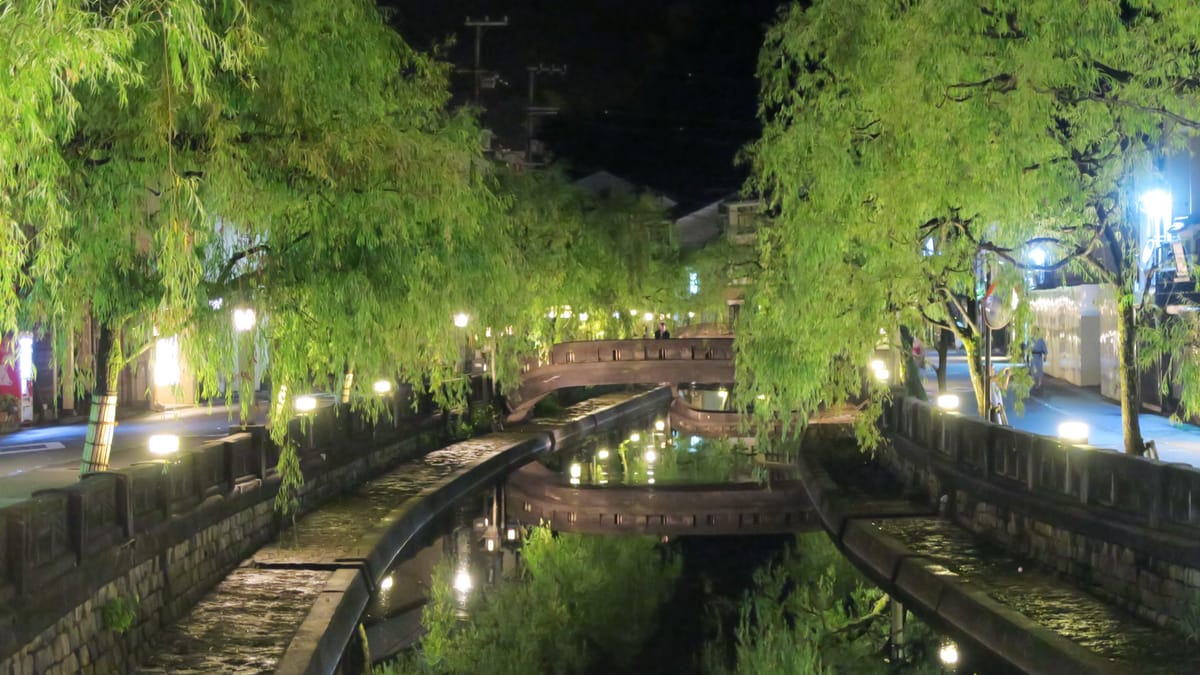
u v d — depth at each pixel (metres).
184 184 9.70
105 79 9.61
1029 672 10.73
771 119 16.77
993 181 11.45
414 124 15.43
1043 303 38.41
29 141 7.95
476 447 30.86
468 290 17.02
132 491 11.20
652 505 27.78
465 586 19.97
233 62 9.71
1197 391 11.64
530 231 34.19
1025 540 14.66
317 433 20.88
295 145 11.28
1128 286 12.93
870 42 12.83
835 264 14.27
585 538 24.44
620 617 18.70
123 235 10.57
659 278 51.38
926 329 19.23
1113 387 28.78
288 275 12.18
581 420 40.91
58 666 9.30
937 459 18.39
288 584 14.34
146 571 11.80
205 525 13.76
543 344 39.69
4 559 8.29
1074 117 11.78
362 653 14.54
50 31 7.21
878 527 17.27
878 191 12.69
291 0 11.67
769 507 27.41
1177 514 10.66
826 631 16.23
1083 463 12.64
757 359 18.20
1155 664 9.82
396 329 14.54
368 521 18.91
